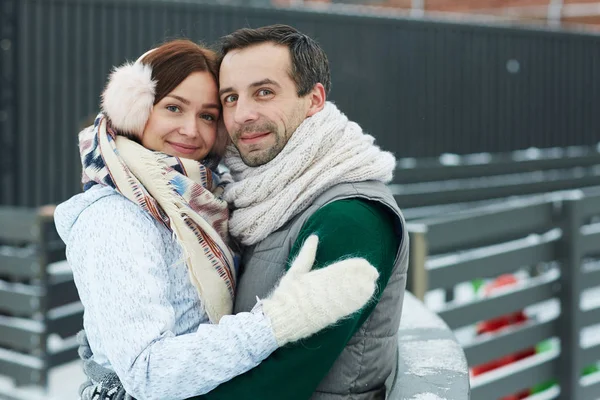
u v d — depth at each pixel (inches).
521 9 553.0
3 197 254.4
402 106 361.4
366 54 347.3
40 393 189.0
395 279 69.2
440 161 345.7
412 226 151.7
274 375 60.9
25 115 258.8
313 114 74.3
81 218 68.9
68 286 199.5
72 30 267.9
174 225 69.7
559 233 181.2
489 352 166.2
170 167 72.5
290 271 61.6
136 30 282.0
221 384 62.0
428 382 67.7
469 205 302.7
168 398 61.2
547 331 179.6
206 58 77.4
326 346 61.2
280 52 73.2
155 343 62.2
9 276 210.5
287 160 71.3
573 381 178.7
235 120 73.9
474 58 391.9
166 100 75.6
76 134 269.3
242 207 74.9
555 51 433.1
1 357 196.4
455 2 569.3
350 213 64.4
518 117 413.4
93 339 70.7
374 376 68.9
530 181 339.9
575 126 445.4
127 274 64.9
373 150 72.6
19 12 256.8
